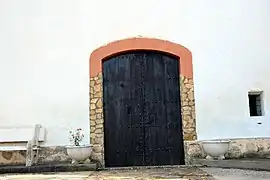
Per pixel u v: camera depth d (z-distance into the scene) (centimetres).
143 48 704
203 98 703
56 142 680
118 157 698
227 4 722
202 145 679
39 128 679
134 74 716
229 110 703
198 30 715
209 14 720
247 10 722
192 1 720
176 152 703
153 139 705
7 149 650
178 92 716
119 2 713
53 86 693
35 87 691
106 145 698
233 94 707
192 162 682
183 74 705
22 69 693
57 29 705
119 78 713
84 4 711
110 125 703
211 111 701
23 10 705
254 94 719
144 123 708
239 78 711
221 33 718
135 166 693
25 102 687
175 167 661
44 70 695
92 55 700
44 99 689
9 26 701
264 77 715
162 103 713
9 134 668
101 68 702
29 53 697
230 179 489
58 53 700
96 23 708
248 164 602
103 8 711
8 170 620
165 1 716
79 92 693
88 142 683
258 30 721
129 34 708
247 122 703
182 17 716
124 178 524
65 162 673
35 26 703
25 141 665
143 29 709
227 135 697
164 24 712
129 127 705
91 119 689
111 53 702
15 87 689
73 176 555
